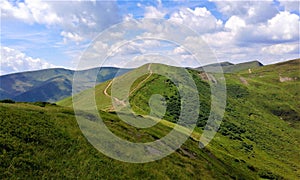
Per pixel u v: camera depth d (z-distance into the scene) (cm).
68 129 5400
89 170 4431
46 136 4903
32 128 4994
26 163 4069
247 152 17538
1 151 4081
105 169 4562
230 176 7288
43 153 4441
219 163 8288
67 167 4344
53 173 4112
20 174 3838
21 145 4403
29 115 5506
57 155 4525
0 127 4625
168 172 5288
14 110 5509
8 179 3675
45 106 7375
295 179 14662
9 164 3916
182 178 5362
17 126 4859
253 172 10838
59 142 4862
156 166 5303
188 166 6122
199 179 5784
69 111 6600
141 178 4731
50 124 5406
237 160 11112
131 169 4825
